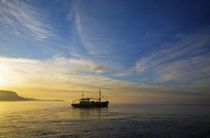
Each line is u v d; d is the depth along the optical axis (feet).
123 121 326.65
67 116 416.67
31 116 417.90
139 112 543.39
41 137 202.59
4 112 538.88
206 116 415.85
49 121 326.85
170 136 207.51
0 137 203.62
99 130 239.09
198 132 227.61
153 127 261.44
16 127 261.85
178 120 340.59
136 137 202.90
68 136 206.59
